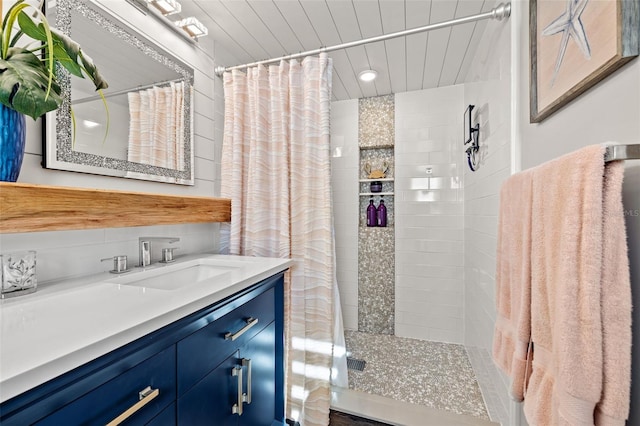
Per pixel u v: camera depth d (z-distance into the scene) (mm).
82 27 980
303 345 1434
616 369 463
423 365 1982
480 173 1720
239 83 1534
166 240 1115
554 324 560
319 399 1442
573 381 489
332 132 2637
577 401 484
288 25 1490
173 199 1164
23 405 417
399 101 2447
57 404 459
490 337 1503
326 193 1446
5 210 654
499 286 888
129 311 637
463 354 2135
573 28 692
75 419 483
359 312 2568
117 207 929
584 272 489
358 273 2572
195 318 750
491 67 1447
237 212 1509
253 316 1061
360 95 2490
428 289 2385
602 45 580
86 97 985
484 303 1639
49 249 881
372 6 1352
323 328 1460
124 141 1117
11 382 390
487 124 1543
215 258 1338
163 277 1096
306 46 1689
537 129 957
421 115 2387
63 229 775
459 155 2289
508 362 798
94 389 512
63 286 841
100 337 508
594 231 479
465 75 2117
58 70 889
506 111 1227
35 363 421
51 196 749
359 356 2111
